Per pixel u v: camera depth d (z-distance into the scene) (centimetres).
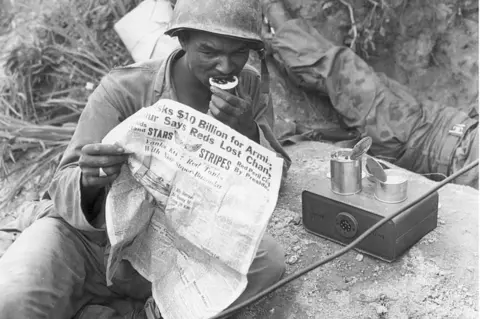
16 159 269
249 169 138
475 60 309
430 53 320
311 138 290
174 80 162
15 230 187
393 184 175
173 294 145
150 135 134
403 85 324
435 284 173
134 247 150
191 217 139
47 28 301
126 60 297
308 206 193
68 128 274
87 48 298
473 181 257
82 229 150
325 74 282
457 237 191
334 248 190
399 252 179
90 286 167
